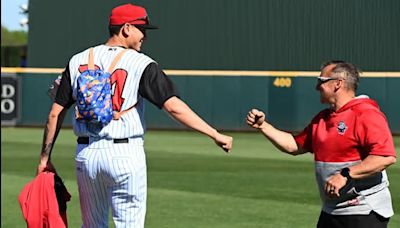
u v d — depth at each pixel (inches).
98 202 542.3
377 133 484.4
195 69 2501.2
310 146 544.4
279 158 1550.2
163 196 1059.9
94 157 523.8
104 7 2544.3
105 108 515.5
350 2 2311.8
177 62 2509.8
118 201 532.7
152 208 964.0
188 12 2498.8
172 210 951.6
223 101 2271.2
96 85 516.7
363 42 2295.8
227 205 987.9
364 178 485.1
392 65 2272.4
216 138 526.3
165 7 2513.5
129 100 523.2
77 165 537.6
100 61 530.6
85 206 547.8
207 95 2274.9
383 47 2281.0
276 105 2240.4
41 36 2578.7
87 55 535.8
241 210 953.5
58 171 1330.0
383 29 2282.2
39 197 548.7
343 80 499.5
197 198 1046.4
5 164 1427.2
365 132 488.7
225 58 2466.8
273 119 2244.1
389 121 2143.2
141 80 522.9
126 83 522.0
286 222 878.4
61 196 562.9
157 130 2268.7
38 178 552.4
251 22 2440.9
